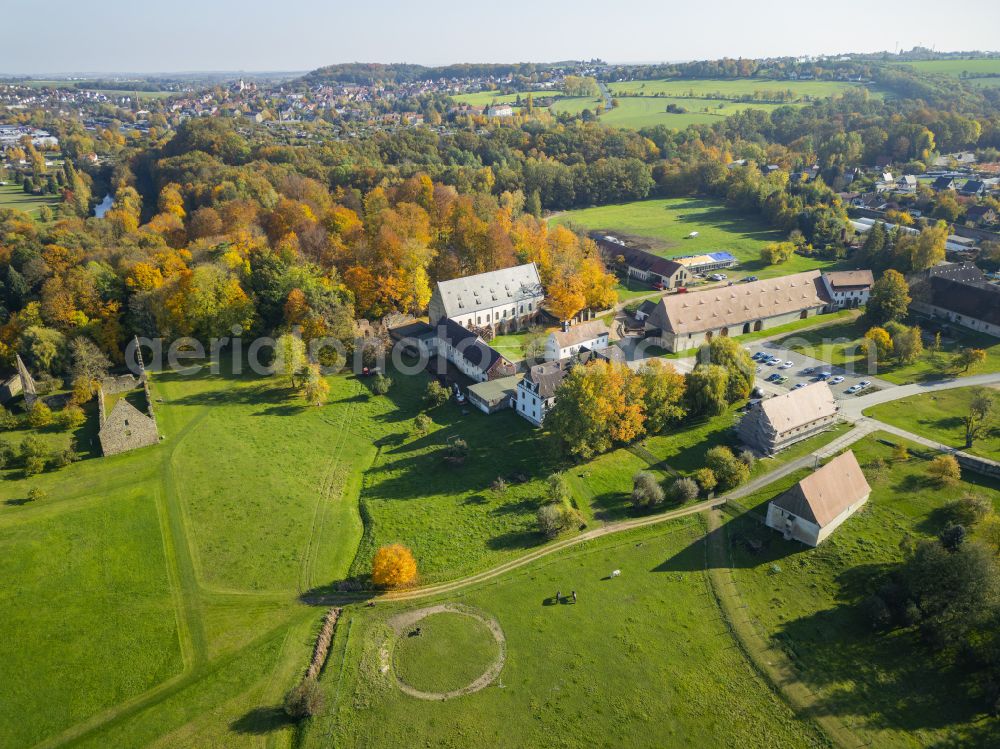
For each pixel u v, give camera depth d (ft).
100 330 424.46
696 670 209.87
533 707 197.77
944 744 184.75
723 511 285.84
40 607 233.76
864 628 222.48
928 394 375.04
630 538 270.26
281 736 190.08
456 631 224.74
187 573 251.19
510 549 263.90
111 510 285.84
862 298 511.40
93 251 517.14
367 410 378.12
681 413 342.23
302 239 536.42
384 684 205.46
